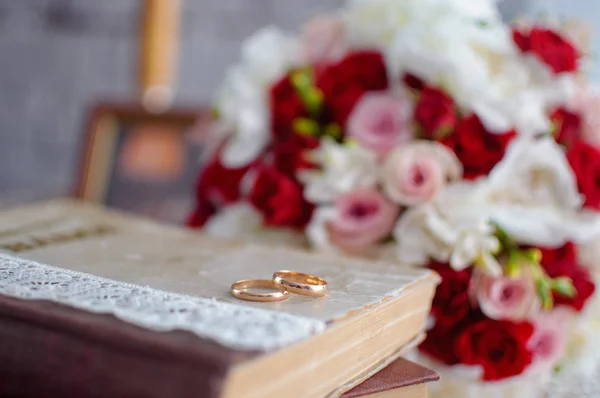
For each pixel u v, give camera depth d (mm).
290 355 425
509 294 572
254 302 461
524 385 579
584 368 616
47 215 617
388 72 612
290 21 1216
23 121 1274
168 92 982
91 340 421
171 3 969
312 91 621
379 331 483
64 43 1251
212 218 673
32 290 453
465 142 576
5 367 437
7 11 1244
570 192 577
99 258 520
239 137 643
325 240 593
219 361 401
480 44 597
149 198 863
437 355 573
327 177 590
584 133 616
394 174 577
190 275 499
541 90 605
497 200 583
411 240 575
